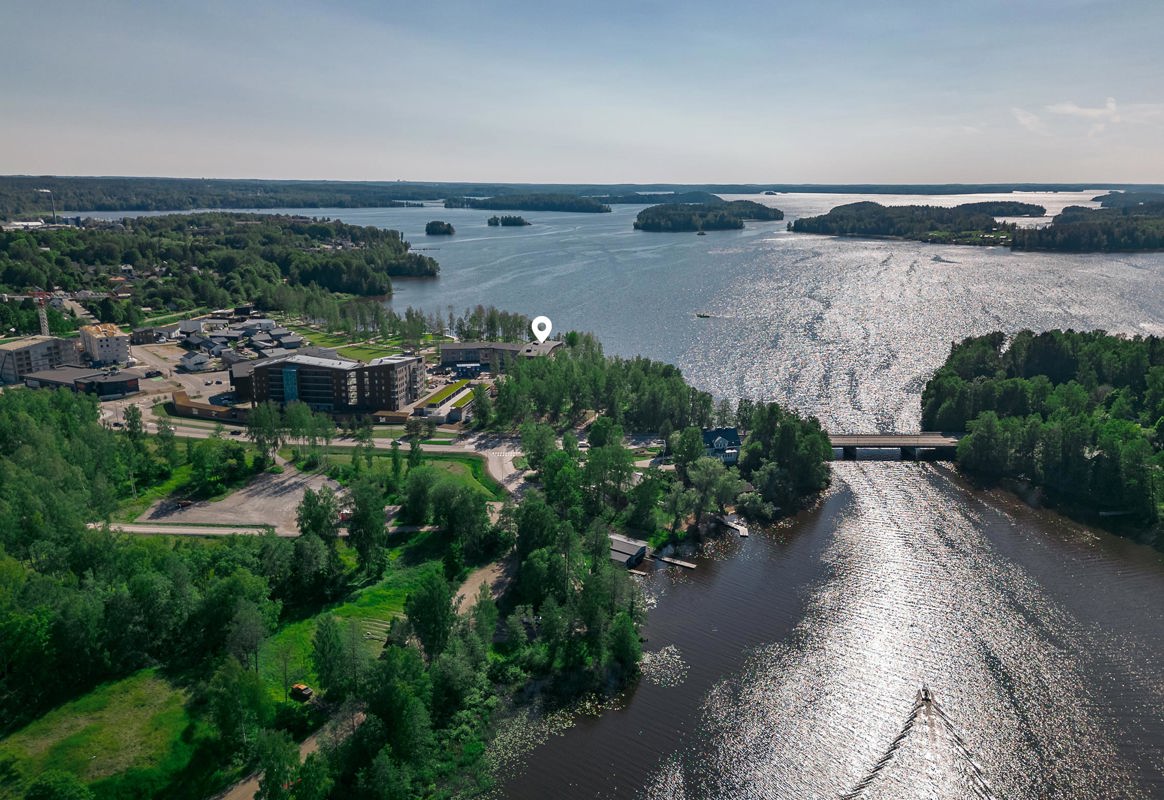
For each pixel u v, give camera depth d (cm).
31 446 18850
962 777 10744
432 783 10769
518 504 17638
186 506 18750
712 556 17450
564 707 12375
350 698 11181
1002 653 13550
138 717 11112
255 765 10631
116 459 19525
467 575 16112
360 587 15362
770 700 12500
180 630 12619
